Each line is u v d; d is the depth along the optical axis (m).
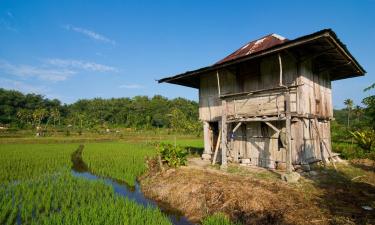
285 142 11.48
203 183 10.05
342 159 15.97
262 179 10.15
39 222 7.55
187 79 16.48
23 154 23.09
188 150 22.16
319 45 10.66
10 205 8.79
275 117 11.12
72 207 8.69
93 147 30.33
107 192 10.49
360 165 13.40
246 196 8.21
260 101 12.62
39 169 15.75
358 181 9.96
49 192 10.50
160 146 14.62
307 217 6.73
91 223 7.10
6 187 11.73
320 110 13.90
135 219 7.31
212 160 15.58
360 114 32.19
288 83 12.12
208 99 15.94
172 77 15.33
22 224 7.60
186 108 103.00
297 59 11.80
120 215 7.73
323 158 13.85
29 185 11.95
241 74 14.16
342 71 15.64
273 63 12.80
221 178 10.56
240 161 14.02
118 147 30.30
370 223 6.23
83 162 20.06
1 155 22.16
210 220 7.05
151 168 14.77
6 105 101.19
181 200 9.66
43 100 121.62
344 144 22.02
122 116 99.25
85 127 78.31
